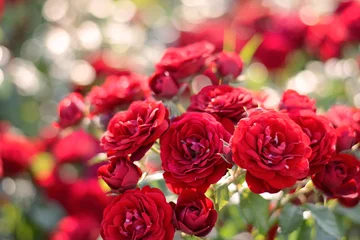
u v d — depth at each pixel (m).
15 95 1.46
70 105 0.94
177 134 0.79
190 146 0.79
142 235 0.77
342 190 0.82
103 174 0.82
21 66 1.36
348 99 1.23
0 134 1.22
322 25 1.27
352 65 1.26
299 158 0.76
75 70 1.36
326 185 0.82
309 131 0.80
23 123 1.51
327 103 1.21
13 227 1.21
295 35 1.30
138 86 0.92
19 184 1.20
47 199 1.20
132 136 0.79
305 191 0.86
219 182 0.82
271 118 0.77
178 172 0.78
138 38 1.51
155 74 0.90
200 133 0.79
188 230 0.78
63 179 1.21
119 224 0.78
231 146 0.77
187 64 0.89
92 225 1.13
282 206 0.88
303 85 1.24
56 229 1.19
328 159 0.80
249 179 0.77
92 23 1.57
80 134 1.22
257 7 1.49
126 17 1.66
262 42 1.30
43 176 1.20
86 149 1.21
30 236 1.21
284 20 1.33
